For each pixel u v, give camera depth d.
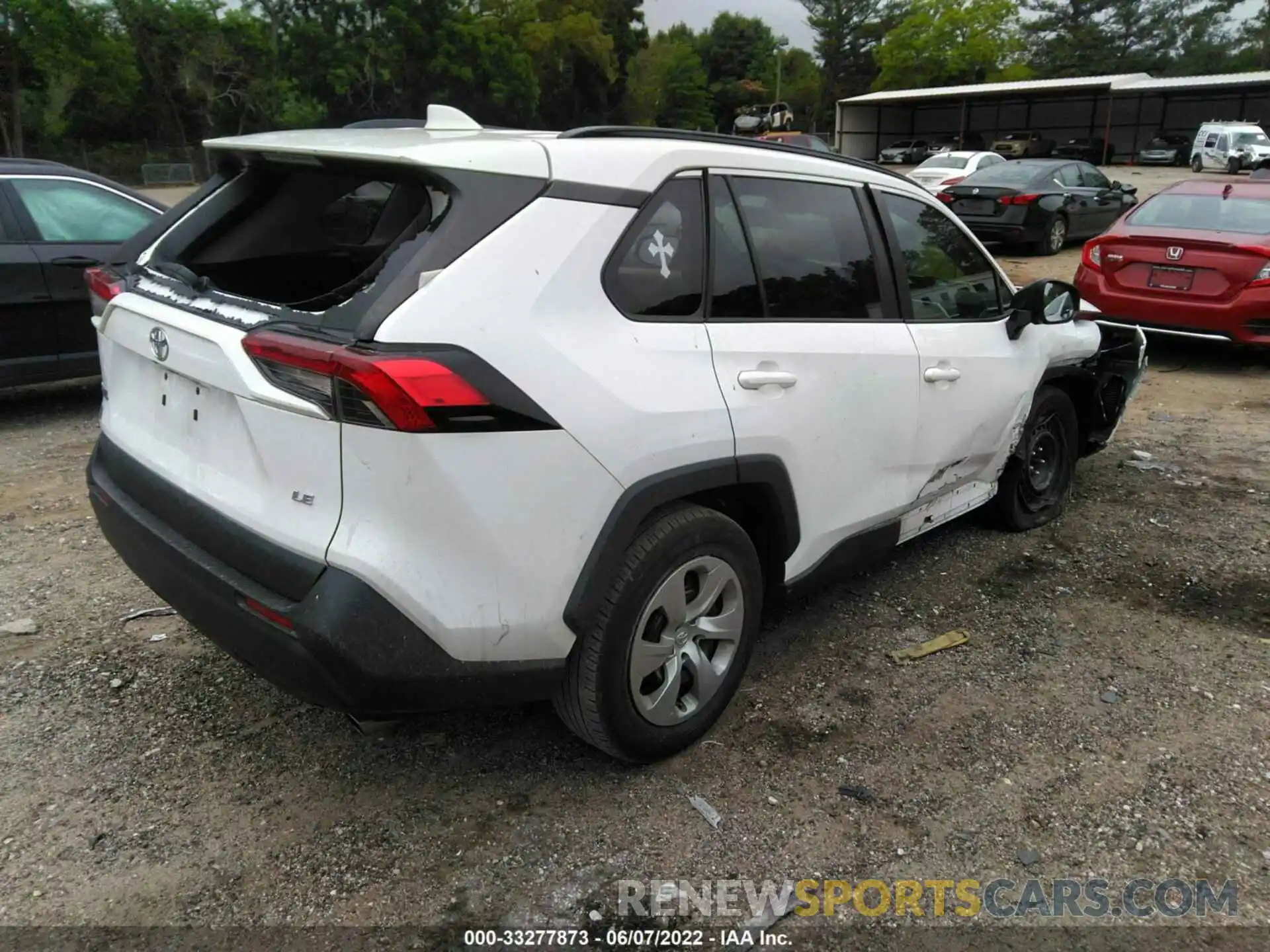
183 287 2.79
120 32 53.31
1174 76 71.06
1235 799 2.84
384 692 2.29
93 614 3.85
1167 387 7.82
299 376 2.23
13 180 6.26
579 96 60.66
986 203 14.64
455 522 2.26
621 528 2.55
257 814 2.73
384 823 2.70
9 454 5.85
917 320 3.64
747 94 80.94
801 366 3.05
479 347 2.25
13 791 2.80
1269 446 6.26
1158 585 4.26
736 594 2.98
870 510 3.51
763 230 3.04
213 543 2.49
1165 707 3.31
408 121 3.35
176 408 2.72
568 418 2.39
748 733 3.13
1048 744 3.10
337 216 3.43
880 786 2.88
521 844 2.62
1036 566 4.45
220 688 3.34
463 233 2.32
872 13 76.38
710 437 2.73
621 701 2.69
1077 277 8.49
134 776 2.88
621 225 2.58
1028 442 4.64
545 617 2.45
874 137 50.31
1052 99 46.44
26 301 6.23
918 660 3.61
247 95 55.81
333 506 2.26
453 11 47.69
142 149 53.81
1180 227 8.22
